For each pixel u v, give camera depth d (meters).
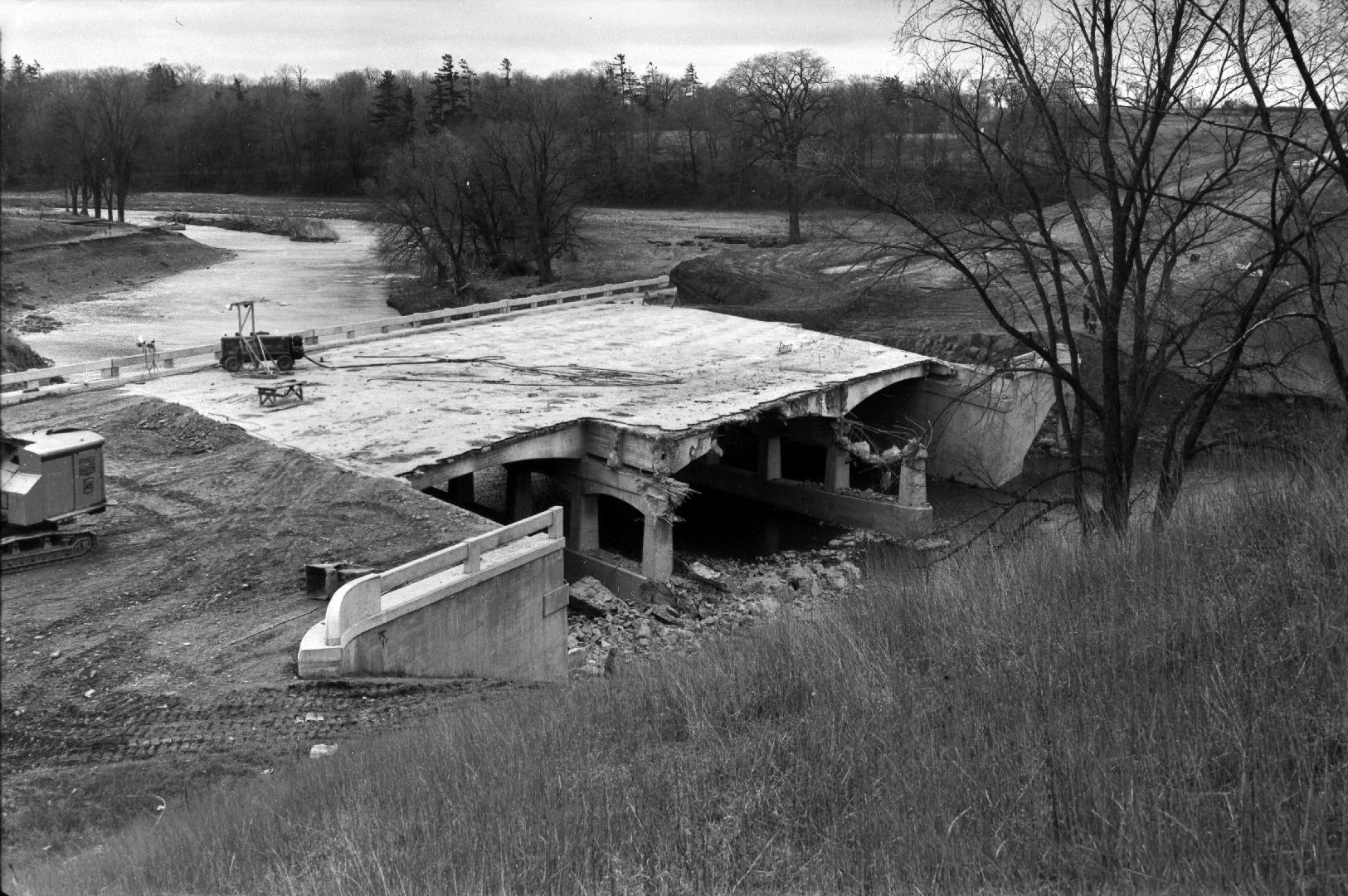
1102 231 27.89
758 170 111.25
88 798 15.45
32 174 139.88
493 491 52.22
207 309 87.19
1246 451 17.97
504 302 61.28
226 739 17.56
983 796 8.23
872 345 55.25
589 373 47.03
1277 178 20.33
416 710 19.03
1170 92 19.25
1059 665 10.05
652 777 10.06
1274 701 8.36
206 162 196.00
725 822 9.01
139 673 20.00
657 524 37.88
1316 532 11.25
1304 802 7.14
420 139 106.12
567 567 40.91
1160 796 7.46
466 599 23.17
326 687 19.66
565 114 125.75
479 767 11.73
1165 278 20.92
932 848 7.72
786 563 43.22
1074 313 55.19
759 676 12.20
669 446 37.69
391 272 108.31
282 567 25.34
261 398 38.72
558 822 9.41
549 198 97.75
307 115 192.12
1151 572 11.83
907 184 21.47
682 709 12.08
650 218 138.88
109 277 101.88
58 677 19.70
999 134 21.77
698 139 166.38
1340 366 18.61
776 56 92.88
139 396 39.44
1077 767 8.12
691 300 79.06
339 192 191.00
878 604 13.66
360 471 31.59
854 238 21.84
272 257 123.06
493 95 161.00
